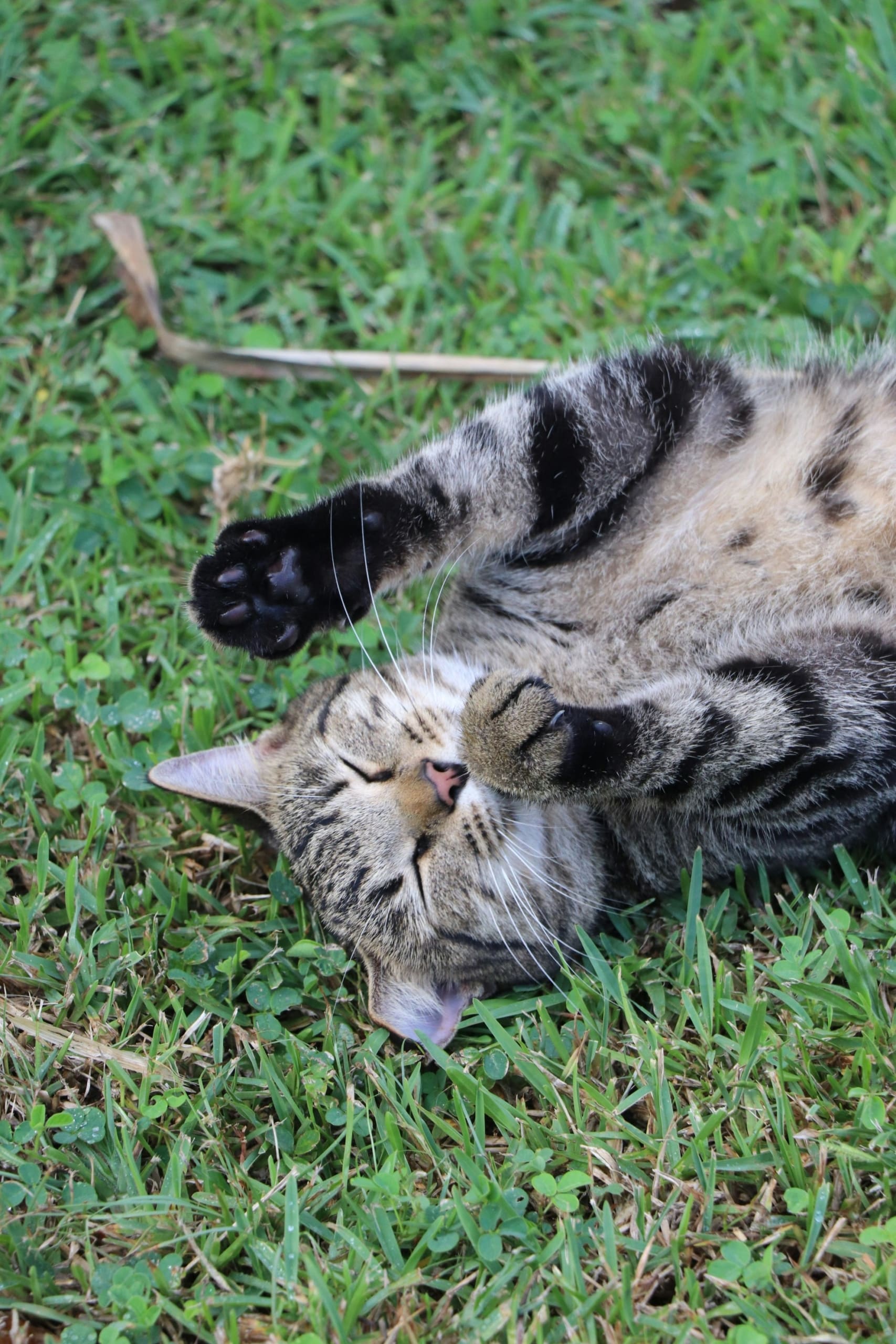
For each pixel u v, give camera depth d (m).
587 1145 1.02
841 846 1.09
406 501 1.07
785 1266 0.98
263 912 1.10
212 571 1.05
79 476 1.20
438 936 1.07
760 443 1.09
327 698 1.11
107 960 1.07
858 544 1.08
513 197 1.28
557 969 1.08
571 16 1.33
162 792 1.12
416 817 1.07
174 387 1.24
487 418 1.09
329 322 1.27
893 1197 1.00
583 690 1.09
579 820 1.09
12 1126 1.03
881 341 1.18
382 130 1.30
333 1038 1.05
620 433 1.08
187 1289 0.99
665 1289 0.99
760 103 1.29
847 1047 1.04
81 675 1.15
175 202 1.27
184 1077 1.05
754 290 1.25
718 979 1.05
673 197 1.28
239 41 1.32
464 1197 1.01
